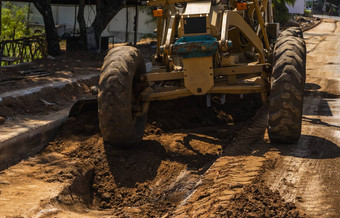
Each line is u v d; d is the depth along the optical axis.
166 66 7.12
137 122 6.40
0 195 4.64
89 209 4.93
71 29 30.77
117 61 5.87
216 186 4.78
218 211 4.05
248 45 7.83
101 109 5.71
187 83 5.93
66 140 6.64
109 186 5.44
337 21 59.62
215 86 6.23
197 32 5.81
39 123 6.79
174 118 7.79
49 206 4.46
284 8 39.66
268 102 6.27
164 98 6.27
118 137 5.89
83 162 5.75
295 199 4.21
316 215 3.86
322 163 5.19
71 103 8.85
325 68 15.88
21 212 4.23
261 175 4.84
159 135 7.02
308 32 38.47
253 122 7.96
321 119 7.62
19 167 5.64
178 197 5.05
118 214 4.67
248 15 7.79
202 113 8.37
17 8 25.39
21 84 9.16
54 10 31.59
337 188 4.43
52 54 14.84
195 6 6.12
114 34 30.73
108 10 17.14
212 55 5.88
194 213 4.23
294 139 5.91
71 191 5.06
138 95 6.31
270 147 5.97
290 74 5.64
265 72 6.16
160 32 7.43
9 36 22.75
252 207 4.02
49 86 9.03
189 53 5.78
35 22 30.98
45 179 5.22
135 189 5.34
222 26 5.87
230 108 9.01
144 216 4.59
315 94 10.27
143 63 6.46
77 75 11.06
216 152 6.29
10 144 5.86
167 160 5.98
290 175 4.82
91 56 15.43
